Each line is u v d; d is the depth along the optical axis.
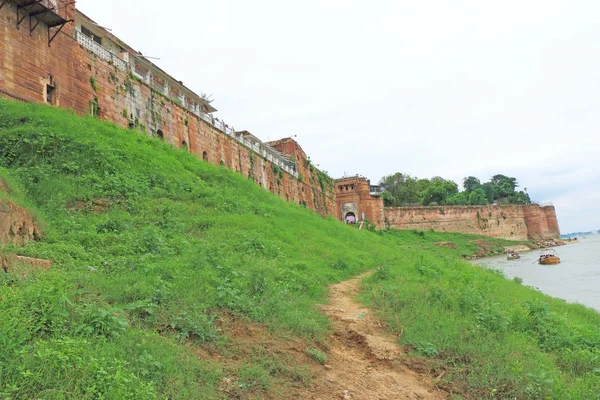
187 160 24.20
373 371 6.88
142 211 13.87
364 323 8.49
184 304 7.19
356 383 6.42
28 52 18.89
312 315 8.38
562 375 7.39
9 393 3.99
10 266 6.91
